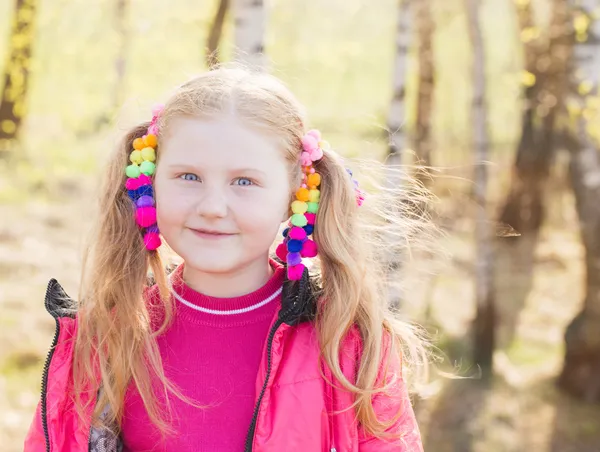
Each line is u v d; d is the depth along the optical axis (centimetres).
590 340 665
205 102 190
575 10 604
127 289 210
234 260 191
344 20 1534
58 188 1148
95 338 206
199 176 190
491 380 711
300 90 1566
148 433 202
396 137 561
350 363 204
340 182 211
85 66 1535
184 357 203
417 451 210
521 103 1054
